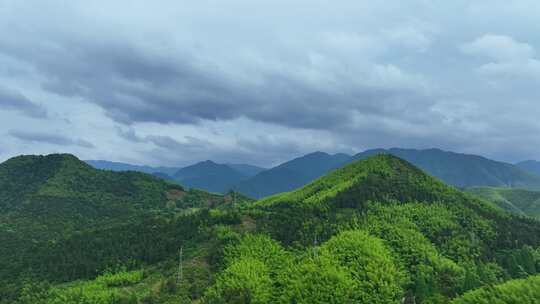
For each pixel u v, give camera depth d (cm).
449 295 15462
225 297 14838
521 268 17388
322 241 18200
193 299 15275
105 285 17038
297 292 15275
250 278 15762
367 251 16500
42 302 15912
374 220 19288
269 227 19562
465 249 18438
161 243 19900
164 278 16812
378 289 15288
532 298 12462
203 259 17788
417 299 15300
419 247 17650
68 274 18988
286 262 16975
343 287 15125
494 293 13375
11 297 17150
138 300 15362
